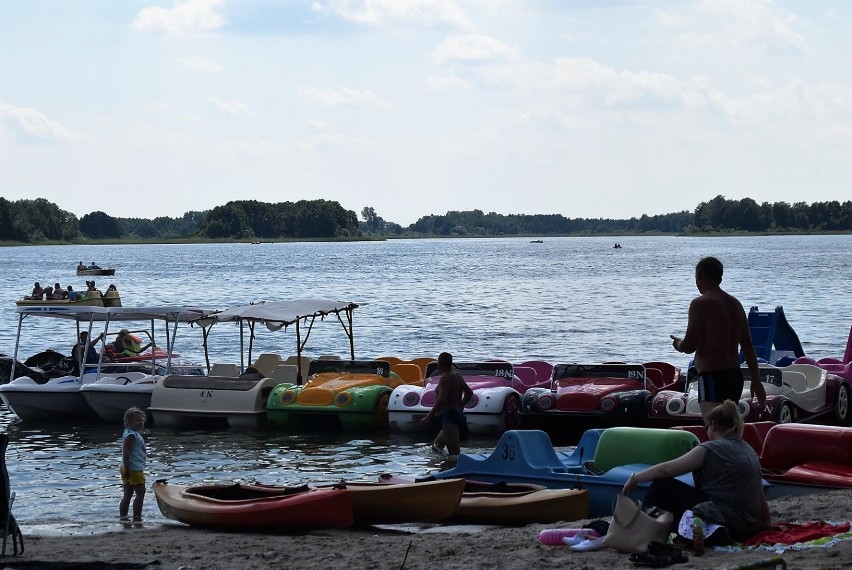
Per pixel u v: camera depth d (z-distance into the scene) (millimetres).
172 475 16156
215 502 12172
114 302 41562
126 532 12227
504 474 12859
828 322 43375
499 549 9711
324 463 17047
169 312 21578
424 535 11320
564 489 12102
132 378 22000
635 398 18891
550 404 19297
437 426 19828
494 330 42719
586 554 9180
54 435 20094
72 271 112625
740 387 10852
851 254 144125
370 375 21500
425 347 37062
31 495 14711
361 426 20375
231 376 23594
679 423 18453
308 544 10867
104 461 17312
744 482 9133
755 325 24469
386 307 55969
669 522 9102
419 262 137875
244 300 63094
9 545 11188
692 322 10797
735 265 107250
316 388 20500
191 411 20641
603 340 38500
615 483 11961
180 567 9781
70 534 12188
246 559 10070
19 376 24484
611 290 70438
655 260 137250
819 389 19469
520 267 116562
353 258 160625
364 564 9500
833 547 8711
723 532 8938
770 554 8594
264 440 19312
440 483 11859
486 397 19656
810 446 12586
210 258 168250
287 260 151625
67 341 40188
